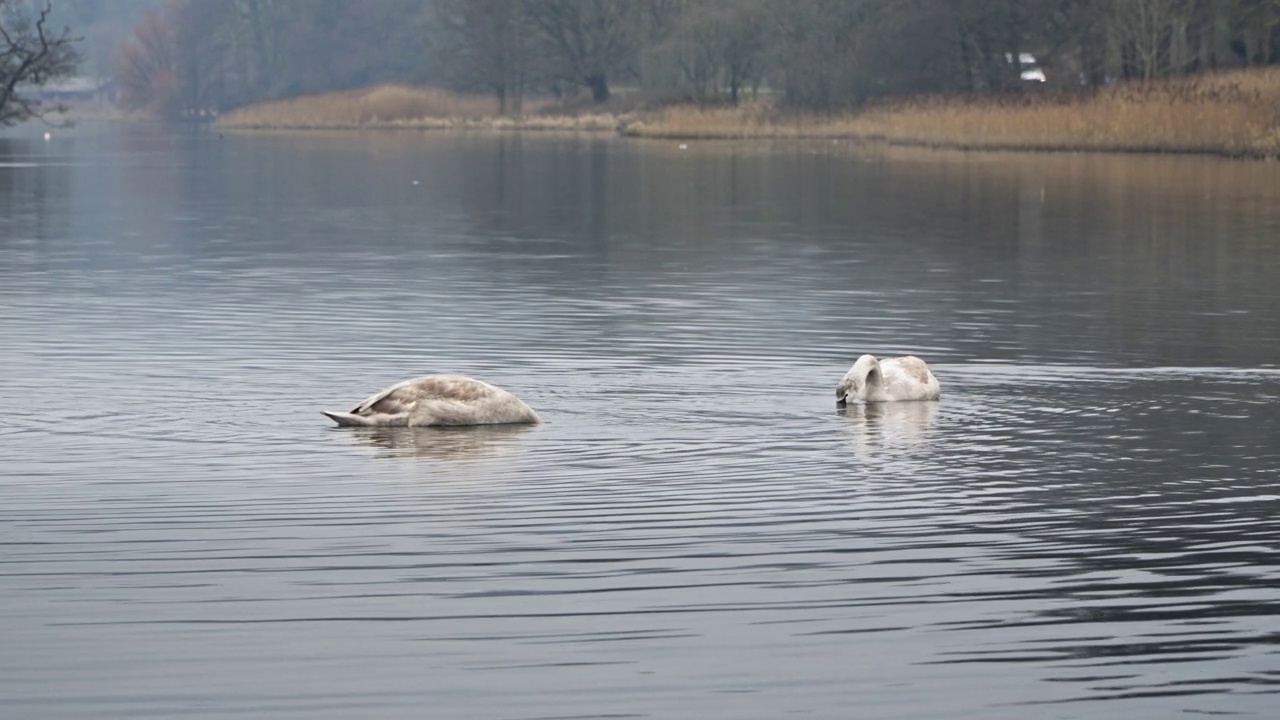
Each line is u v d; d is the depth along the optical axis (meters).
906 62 130.12
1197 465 17.47
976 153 95.75
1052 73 128.12
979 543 14.41
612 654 11.69
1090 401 21.31
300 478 16.77
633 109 161.25
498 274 37.19
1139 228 48.28
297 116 180.75
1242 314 30.09
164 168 89.69
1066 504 15.77
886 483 16.61
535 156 101.75
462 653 11.70
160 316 29.58
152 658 11.58
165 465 17.34
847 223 51.66
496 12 169.38
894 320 29.33
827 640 11.97
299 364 24.19
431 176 80.62
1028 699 10.95
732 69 146.25
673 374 23.38
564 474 16.98
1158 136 89.44
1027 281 35.62
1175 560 13.91
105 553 13.98
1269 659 11.62
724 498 15.95
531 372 23.53
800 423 19.81
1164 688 11.12
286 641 11.91
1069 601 12.84
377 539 14.43
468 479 16.72
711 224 51.81
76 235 48.19
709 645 11.86
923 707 10.82
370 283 35.22
